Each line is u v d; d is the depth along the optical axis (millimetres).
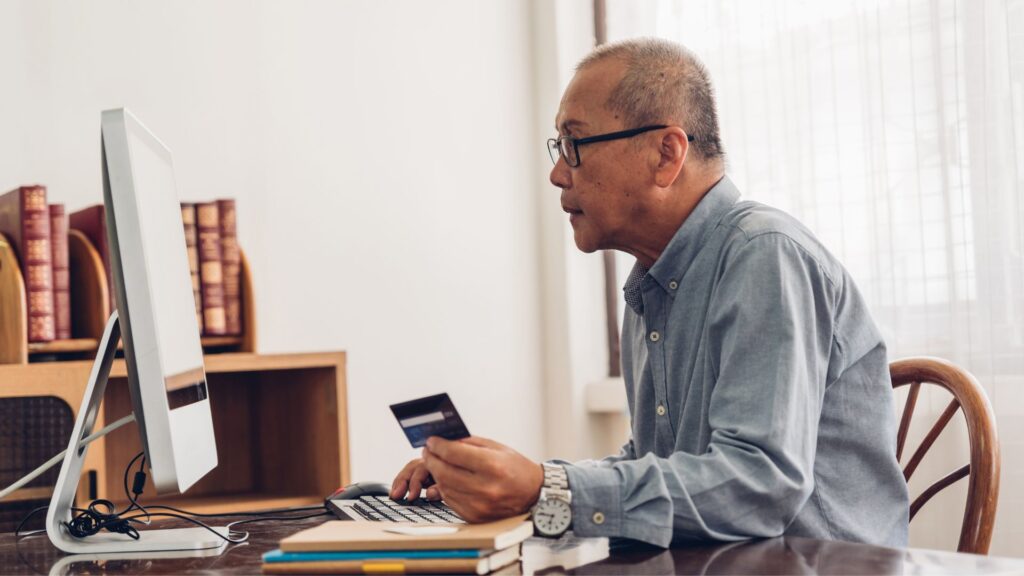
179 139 2652
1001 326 2281
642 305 1402
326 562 901
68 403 2025
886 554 954
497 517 1018
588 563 970
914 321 2428
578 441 3180
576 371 3193
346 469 2301
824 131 2625
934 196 2400
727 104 2854
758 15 2793
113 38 2576
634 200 1345
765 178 2770
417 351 2992
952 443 2297
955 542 2287
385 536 925
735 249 1217
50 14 2500
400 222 2986
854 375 1271
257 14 2785
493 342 3137
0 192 2422
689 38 2971
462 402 3066
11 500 1979
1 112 2432
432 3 3088
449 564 880
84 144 2525
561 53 3234
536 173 3266
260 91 2777
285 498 2344
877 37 2500
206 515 1517
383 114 2979
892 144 2469
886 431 1285
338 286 2871
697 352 1277
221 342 2301
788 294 1153
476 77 3158
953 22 2359
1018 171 2268
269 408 2598
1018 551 2240
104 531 1326
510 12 3244
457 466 1014
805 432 1114
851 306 1268
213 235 2293
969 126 2328
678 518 1030
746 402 1104
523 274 3215
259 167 2764
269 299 2758
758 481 1055
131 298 1060
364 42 2959
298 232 2814
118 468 2445
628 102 1331
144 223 1083
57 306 2123
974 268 2322
